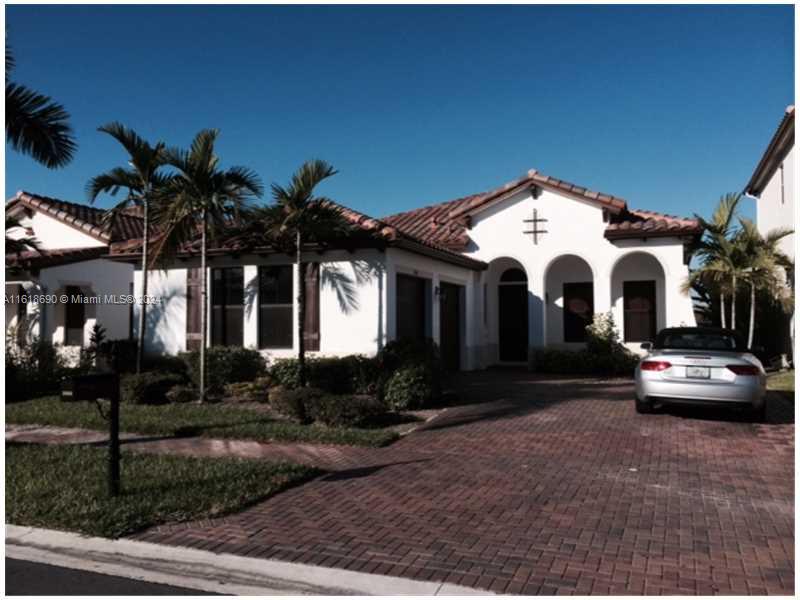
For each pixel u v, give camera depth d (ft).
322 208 38.04
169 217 37.86
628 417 33.42
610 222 55.88
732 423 31.73
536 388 45.16
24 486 21.36
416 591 14.01
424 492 20.99
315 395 32.73
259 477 22.20
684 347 33.32
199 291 46.96
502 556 15.72
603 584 14.19
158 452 26.84
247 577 15.08
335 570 14.94
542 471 23.41
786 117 48.34
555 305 61.16
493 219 59.21
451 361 54.75
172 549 16.24
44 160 38.09
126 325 63.98
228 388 41.39
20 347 49.85
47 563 16.24
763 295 56.18
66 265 57.06
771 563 15.21
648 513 18.74
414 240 42.42
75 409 36.78
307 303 43.57
